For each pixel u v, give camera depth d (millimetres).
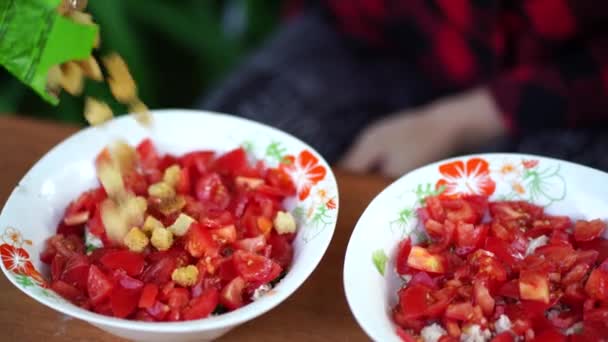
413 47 1207
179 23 1488
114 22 1343
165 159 867
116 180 806
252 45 1561
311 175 811
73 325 754
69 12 707
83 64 732
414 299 729
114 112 902
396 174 1084
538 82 1083
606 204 784
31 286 710
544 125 1095
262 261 749
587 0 1047
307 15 1293
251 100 1180
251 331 752
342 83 1199
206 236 767
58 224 813
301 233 780
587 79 1068
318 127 1146
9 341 744
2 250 739
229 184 847
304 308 768
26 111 1460
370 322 687
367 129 1151
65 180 833
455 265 772
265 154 854
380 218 774
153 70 1564
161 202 812
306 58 1227
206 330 683
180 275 746
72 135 894
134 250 771
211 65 1529
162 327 677
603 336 701
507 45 1131
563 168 804
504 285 746
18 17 679
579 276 743
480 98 1146
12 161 898
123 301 731
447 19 1136
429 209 799
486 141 1146
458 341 712
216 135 873
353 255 734
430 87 1210
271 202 810
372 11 1200
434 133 1133
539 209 802
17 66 688
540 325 718
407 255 773
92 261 766
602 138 1078
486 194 815
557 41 1099
